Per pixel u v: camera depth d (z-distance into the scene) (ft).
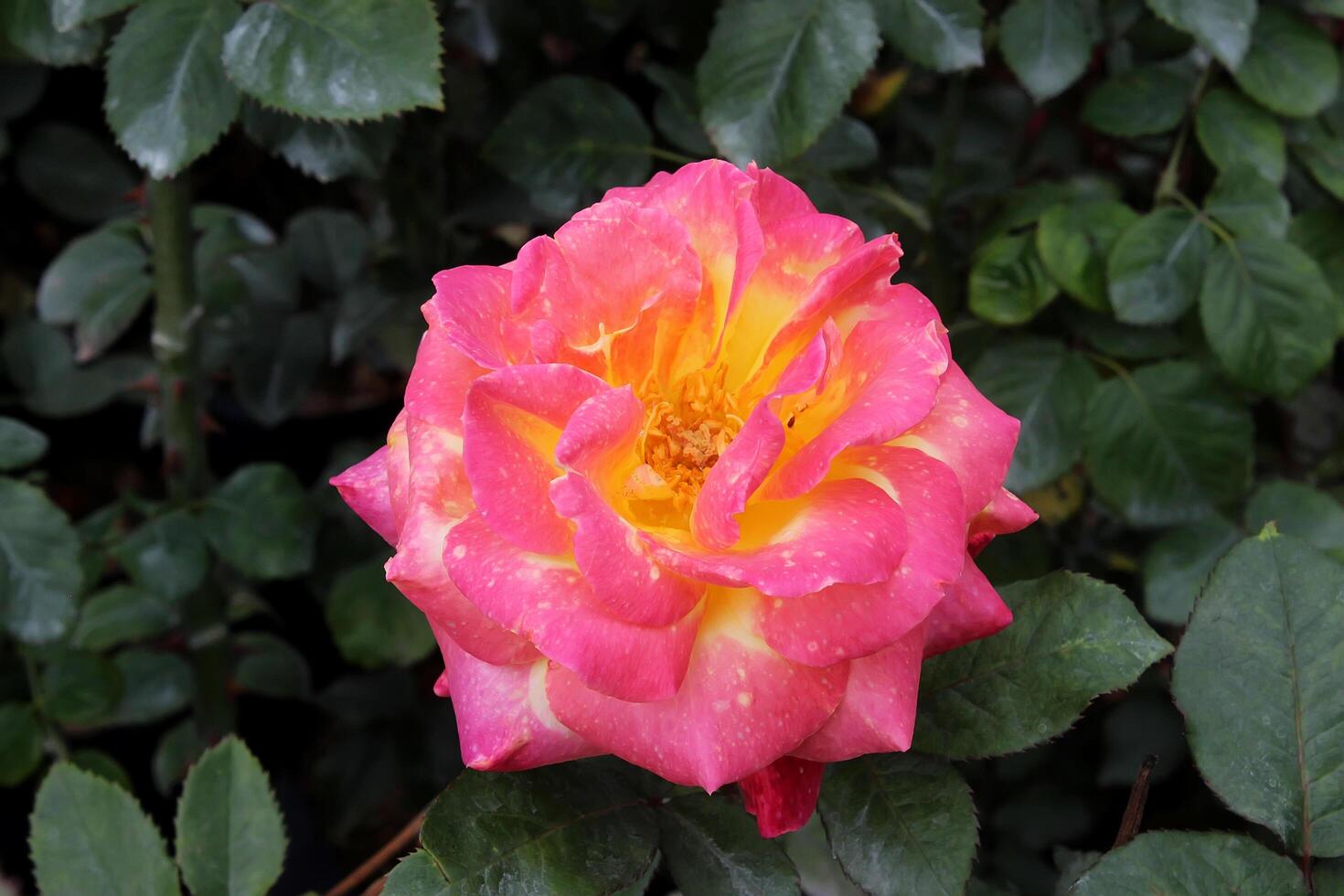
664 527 1.16
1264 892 1.06
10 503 1.51
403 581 1.05
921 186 1.70
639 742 1.04
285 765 2.09
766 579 1.00
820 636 1.03
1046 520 1.67
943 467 1.07
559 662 1.01
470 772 1.11
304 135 1.42
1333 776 1.09
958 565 1.04
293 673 1.93
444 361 1.09
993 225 1.57
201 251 1.88
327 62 1.26
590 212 1.12
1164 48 1.56
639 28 1.78
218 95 1.29
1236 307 1.42
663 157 1.57
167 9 1.29
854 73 1.35
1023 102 1.82
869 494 1.06
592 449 1.05
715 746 1.04
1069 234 1.47
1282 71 1.47
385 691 1.95
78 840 1.21
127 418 2.31
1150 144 1.63
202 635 1.77
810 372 1.06
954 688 1.15
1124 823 1.14
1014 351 1.51
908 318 1.13
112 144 2.10
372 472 1.16
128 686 1.88
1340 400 1.83
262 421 1.95
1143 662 1.12
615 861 1.10
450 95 1.75
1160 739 1.60
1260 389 1.43
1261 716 1.09
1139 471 1.47
